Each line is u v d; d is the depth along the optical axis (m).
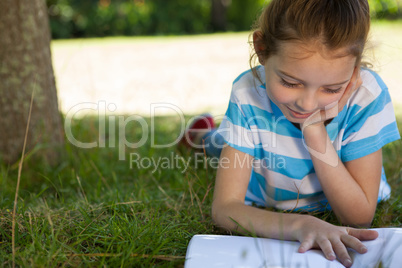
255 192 1.86
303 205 1.74
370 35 1.48
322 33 1.21
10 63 2.41
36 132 2.46
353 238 1.28
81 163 2.41
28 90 2.45
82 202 1.88
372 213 1.55
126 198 1.88
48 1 11.95
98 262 1.33
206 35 12.16
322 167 1.50
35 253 1.35
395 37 7.42
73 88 4.99
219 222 1.51
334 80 1.25
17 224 1.51
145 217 1.70
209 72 6.16
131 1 12.74
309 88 1.26
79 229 1.55
